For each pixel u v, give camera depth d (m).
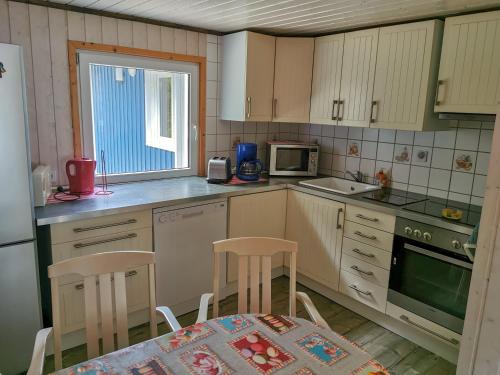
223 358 1.26
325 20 2.69
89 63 2.65
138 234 2.44
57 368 1.42
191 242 2.71
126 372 1.18
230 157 3.58
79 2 2.40
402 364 2.36
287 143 3.50
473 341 1.20
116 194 2.63
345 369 1.23
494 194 1.09
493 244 1.09
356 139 3.36
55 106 2.55
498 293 1.09
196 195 2.67
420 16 2.49
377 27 2.75
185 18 2.78
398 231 2.49
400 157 3.05
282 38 3.21
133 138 3.01
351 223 2.78
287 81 3.27
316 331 1.44
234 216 2.92
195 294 2.82
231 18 2.72
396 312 2.58
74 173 2.54
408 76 2.58
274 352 1.30
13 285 1.98
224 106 3.36
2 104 1.80
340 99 3.04
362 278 2.76
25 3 2.33
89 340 1.48
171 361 1.24
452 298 2.28
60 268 1.42
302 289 3.28
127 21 2.74
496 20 2.17
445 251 2.27
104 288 1.51
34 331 2.09
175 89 3.19
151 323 1.59
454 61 2.37
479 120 2.30
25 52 2.38
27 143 1.91
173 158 3.30
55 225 2.12
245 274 1.74
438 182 2.84
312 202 3.04
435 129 2.64
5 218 1.89
